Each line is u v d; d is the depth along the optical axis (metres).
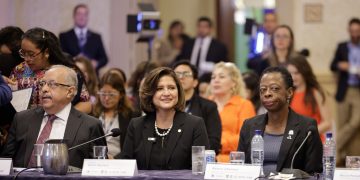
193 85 10.84
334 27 18.75
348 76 18.23
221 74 11.30
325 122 12.14
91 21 17.14
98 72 16.47
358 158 7.82
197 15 23.33
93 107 11.24
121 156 8.90
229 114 11.14
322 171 8.39
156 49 20.19
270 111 8.53
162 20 23.22
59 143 7.88
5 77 9.51
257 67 16.41
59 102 8.65
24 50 9.20
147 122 8.88
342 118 18.31
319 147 8.45
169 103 8.70
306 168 8.39
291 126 8.50
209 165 7.53
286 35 14.57
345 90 18.25
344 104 18.27
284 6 19.36
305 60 12.27
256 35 17.81
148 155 8.73
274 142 8.55
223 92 11.29
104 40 17.16
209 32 19.14
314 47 18.78
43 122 8.78
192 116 8.88
